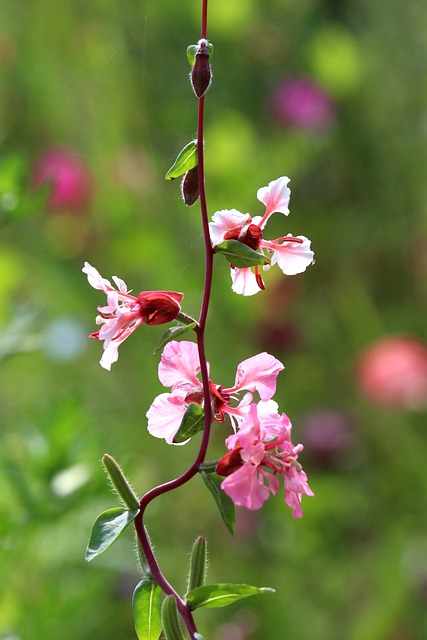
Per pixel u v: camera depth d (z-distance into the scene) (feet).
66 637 3.83
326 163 6.18
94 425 3.98
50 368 5.59
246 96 6.16
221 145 5.90
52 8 6.22
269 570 4.84
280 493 4.97
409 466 5.11
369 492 5.12
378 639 4.57
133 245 5.73
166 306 2.46
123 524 2.42
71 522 4.14
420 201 6.17
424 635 4.54
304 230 6.06
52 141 5.98
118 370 5.55
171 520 5.04
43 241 5.81
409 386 5.16
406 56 6.46
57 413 3.60
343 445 5.10
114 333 2.45
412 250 5.98
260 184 5.97
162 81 6.07
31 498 3.55
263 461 2.36
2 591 3.77
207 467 2.42
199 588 2.41
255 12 6.17
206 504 5.08
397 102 6.37
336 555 4.92
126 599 4.24
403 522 5.00
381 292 5.99
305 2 6.41
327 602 4.75
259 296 5.64
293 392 5.52
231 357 5.55
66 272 5.78
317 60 6.24
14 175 3.55
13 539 3.64
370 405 5.34
